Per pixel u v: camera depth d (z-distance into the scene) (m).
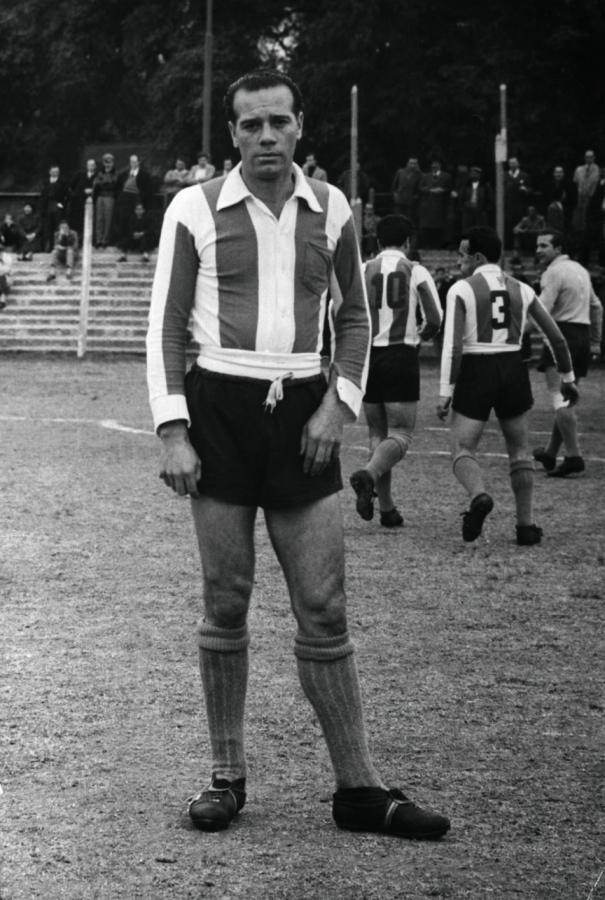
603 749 5.52
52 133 56.47
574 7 43.69
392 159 45.28
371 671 6.63
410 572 8.98
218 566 4.66
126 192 35.75
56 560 9.24
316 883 4.19
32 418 18.52
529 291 9.83
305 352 4.61
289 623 7.52
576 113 44.00
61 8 52.91
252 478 4.61
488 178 44.12
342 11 43.41
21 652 6.88
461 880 4.22
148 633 7.30
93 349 32.31
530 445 16.28
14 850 4.41
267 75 4.50
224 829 4.61
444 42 44.19
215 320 4.57
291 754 5.40
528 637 7.34
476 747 5.52
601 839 4.56
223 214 4.54
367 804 4.59
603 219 32.69
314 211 4.59
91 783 5.04
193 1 48.72
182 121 46.34
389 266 10.39
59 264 34.75
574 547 9.91
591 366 29.12
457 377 9.61
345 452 15.38
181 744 5.50
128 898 4.07
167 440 4.57
